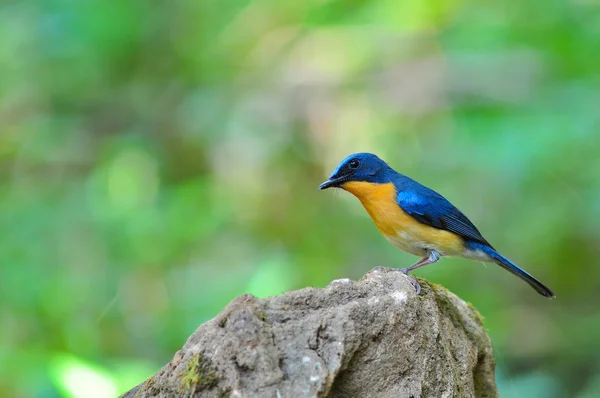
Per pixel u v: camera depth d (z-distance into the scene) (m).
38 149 17.70
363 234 16.56
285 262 14.59
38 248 15.34
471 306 6.94
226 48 18.77
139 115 18.30
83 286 14.70
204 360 5.01
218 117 18.22
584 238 14.43
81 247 15.47
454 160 15.88
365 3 17.86
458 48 16.52
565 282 14.77
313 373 4.98
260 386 4.91
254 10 18.53
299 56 18.72
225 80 18.70
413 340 5.46
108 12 17.48
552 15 15.35
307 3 18.19
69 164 17.83
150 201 16.66
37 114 18.17
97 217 15.88
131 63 18.39
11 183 17.50
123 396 5.34
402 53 17.95
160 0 18.22
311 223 17.11
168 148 18.19
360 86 18.16
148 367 10.81
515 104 15.11
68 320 13.51
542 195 14.67
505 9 16.31
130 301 14.71
